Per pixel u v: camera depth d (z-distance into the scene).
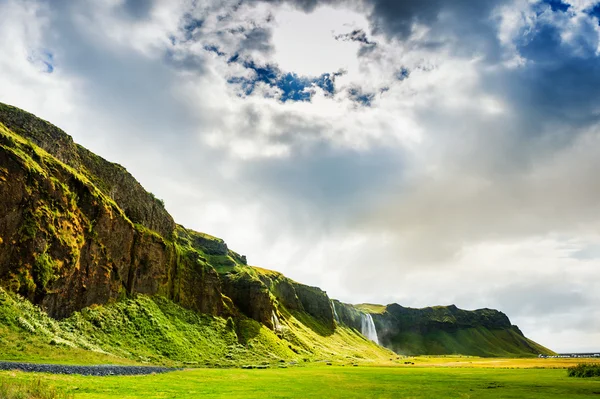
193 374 70.75
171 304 129.75
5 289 73.44
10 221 77.56
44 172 90.31
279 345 155.50
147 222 138.38
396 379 84.31
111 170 129.25
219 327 139.25
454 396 54.94
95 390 39.34
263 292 180.88
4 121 96.00
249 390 53.16
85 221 100.50
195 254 159.12
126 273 115.38
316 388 61.06
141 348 96.06
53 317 83.44
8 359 54.84
